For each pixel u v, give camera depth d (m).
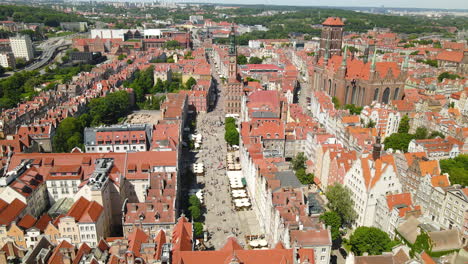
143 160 171.88
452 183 177.62
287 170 176.00
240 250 106.94
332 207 160.88
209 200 184.25
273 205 141.62
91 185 145.62
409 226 139.25
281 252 107.69
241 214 173.75
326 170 188.88
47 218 143.38
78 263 111.00
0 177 156.25
